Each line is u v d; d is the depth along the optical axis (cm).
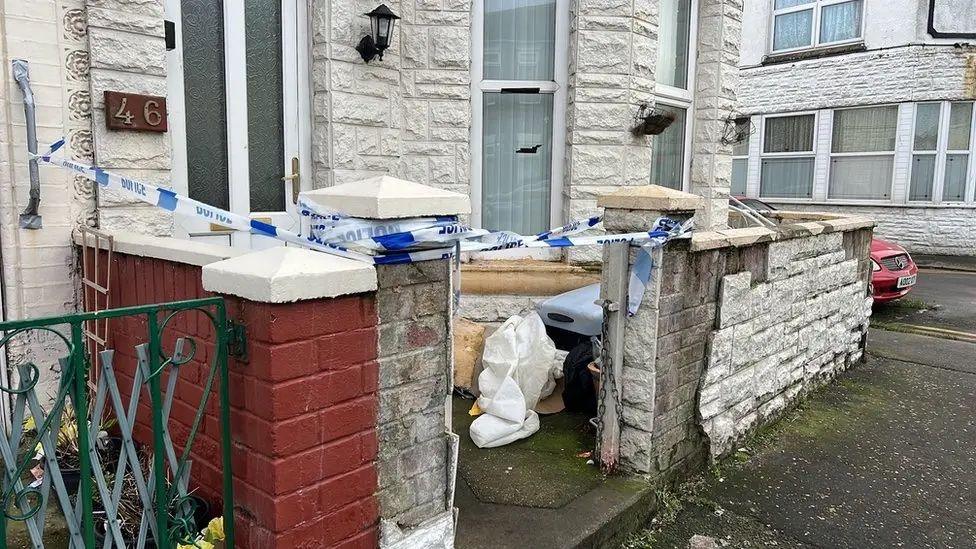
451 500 254
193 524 223
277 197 462
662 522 344
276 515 198
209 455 237
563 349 481
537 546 285
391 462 230
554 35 543
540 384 422
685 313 362
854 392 555
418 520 243
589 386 415
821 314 538
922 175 1405
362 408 218
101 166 354
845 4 1425
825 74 1461
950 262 1305
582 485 340
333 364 207
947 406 528
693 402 381
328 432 209
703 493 375
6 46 321
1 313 328
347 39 461
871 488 388
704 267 374
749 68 1574
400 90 498
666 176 639
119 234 304
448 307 243
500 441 384
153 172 374
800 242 484
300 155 468
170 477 255
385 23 459
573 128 530
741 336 415
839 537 337
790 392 500
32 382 184
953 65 1323
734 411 420
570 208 536
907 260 927
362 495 222
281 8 448
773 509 361
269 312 190
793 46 1514
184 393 250
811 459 423
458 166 515
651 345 339
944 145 1367
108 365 194
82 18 345
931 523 353
